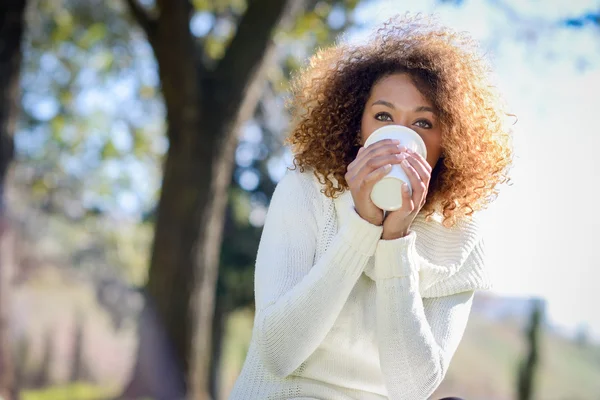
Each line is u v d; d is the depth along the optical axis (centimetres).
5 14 830
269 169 1733
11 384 857
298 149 227
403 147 187
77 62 1423
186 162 824
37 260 2242
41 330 2339
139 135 1559
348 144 218
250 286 1692
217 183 836
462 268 221
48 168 1719
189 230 823
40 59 1428
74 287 2339
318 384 203
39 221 2061
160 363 821
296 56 1263
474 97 222
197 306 829
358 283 207
